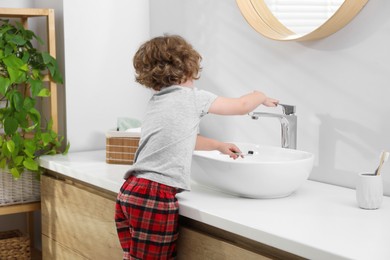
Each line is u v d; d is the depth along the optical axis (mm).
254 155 2262
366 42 2039
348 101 2121
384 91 1999
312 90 2250
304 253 1499
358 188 1844
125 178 2010
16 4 3170
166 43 1972
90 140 3021
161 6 3006
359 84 2078
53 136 2803
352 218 1729
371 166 2064
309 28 2189
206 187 2137
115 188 2209
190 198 1972
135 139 2586
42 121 3146
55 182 2654
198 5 2750
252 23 2396
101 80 3025
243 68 2545
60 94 2986
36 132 2766
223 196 2000
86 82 2980
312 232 1589
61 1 2893
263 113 2188
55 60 2818
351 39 2086
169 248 1917
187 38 2838
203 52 2750
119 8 3039
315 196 2000
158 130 1913
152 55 1967
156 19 3061
